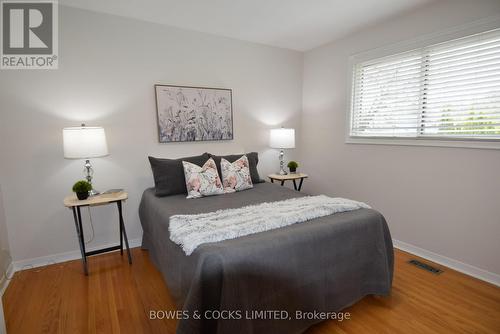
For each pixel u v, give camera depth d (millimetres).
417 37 2553
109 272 2389
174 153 3104
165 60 2945
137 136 2873
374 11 2598
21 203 2414
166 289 2123
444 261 2471
